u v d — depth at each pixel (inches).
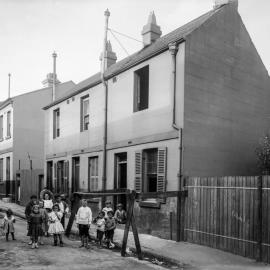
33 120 1094.4
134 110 576.7
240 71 569.0
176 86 499.5
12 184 1046.4
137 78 584.7
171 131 494.3
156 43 641.6
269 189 378.0
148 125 540.1
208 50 524.1
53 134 856.9
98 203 639.8
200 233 452.1
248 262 376.8
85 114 733.9
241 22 578.9
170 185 490.0
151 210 515.5
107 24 663.1
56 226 442.9
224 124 535.2
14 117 1066.1
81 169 714.8
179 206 472.1
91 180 687.7
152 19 679.1
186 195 472.7
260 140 562.6
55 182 821.9
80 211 440.5
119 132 605.3
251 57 589.0
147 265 364.2
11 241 468.8
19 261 362.9
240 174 548.7
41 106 1112.2
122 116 601.3
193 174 487.8
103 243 469.4
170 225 481.4
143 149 543.8
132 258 393.4
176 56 505.0
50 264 353.4
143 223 528.7
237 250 406.9
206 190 448.8
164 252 411.2
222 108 534.9
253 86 585.9
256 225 388.8
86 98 731.4
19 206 928.3
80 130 731.4
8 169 1096.8
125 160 600.4
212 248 433.7
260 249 380.8
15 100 1069.8
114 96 628.4
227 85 546.9
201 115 505.4
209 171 506.9
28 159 1074.1
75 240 486.0
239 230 406.6
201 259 385.7
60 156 801.6
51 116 870.4
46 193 547.5
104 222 446.0
